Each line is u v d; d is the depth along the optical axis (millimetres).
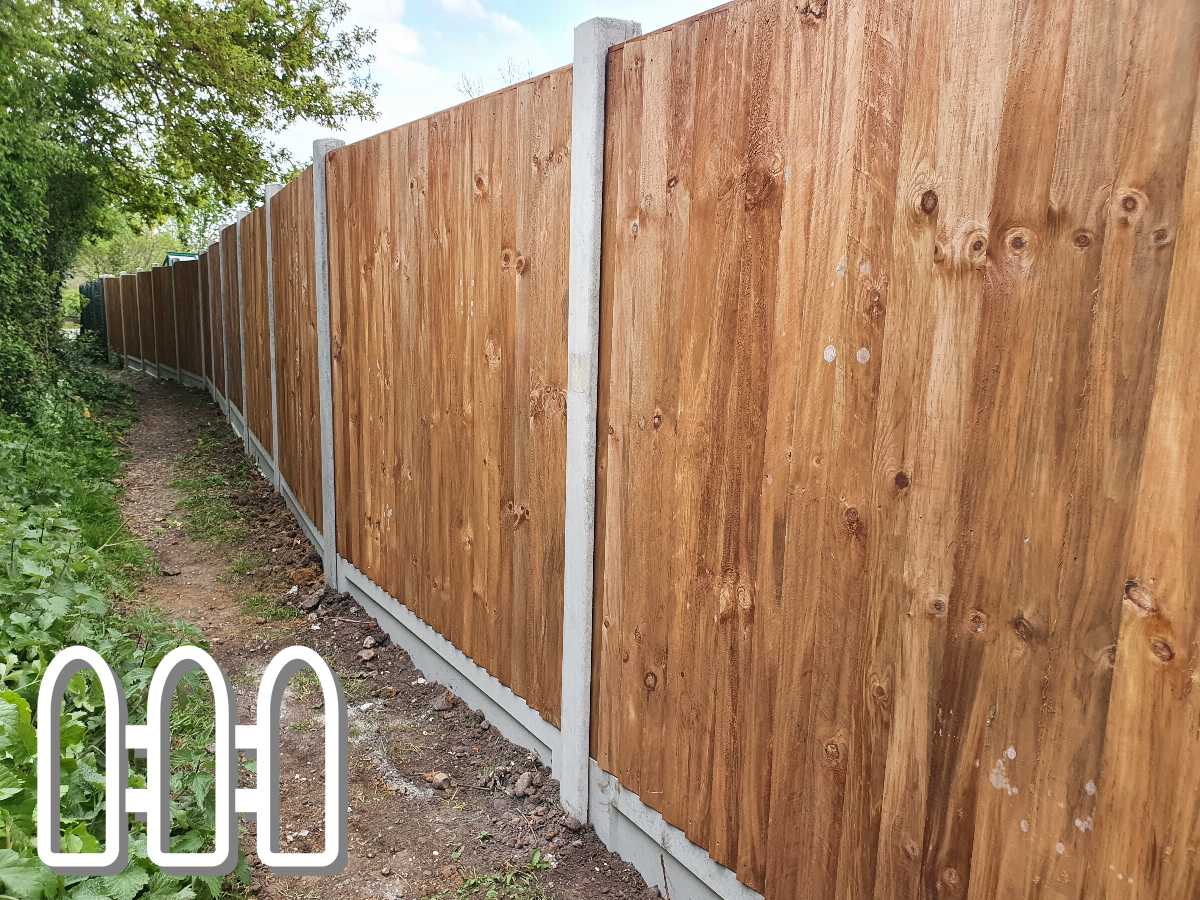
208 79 13953
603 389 2389
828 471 1674
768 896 1911
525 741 3037
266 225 6523
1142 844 1184
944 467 1436
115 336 19234
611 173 2266
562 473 2609
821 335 1663
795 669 1796
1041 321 1272
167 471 7984
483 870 2479
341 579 4730
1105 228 1184
